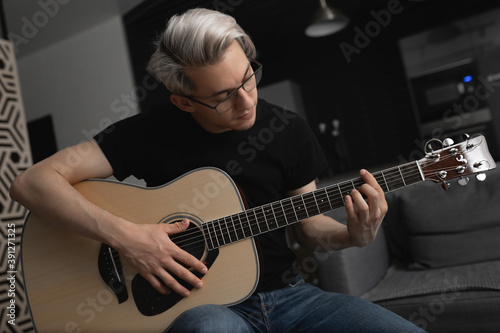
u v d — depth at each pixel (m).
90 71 4.32
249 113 1.07
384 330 0.96
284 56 6.02
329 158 5.66
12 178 2.25
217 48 0.96
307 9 5.12
